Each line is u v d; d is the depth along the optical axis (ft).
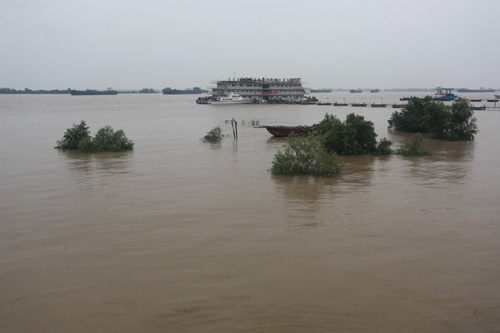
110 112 304.71
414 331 24.35
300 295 28.50
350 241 38.73
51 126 184.14
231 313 26.32
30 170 79.00
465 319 25.59
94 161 89.04
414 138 97.45
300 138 75.56
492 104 376.48
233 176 70.85
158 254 36.11
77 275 32.30
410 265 33.32
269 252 36.17
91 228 43.65
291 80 445.78
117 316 26.23
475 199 53.93
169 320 25.63
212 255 35.68
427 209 49.29
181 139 131.44
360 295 28.48
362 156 93.09
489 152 99.76
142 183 65.92
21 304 28.07
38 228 44.09
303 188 61.00
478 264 33.53
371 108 330.75
